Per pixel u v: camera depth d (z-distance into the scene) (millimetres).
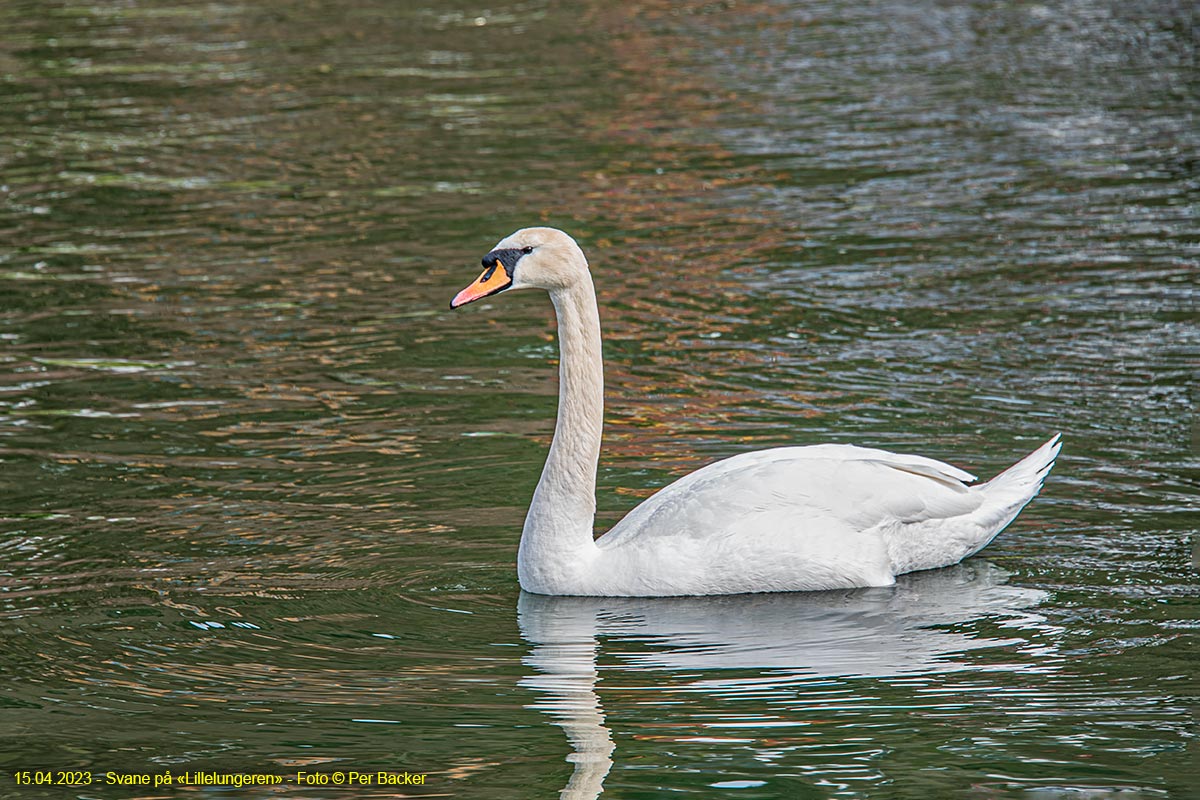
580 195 23953
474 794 8203
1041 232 21234
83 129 29094
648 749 8680
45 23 41250
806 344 16938
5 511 12469
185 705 9281
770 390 15430
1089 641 9984
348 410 15016
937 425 14250
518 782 8320
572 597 10969
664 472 13211
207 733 8930
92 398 15430
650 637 10234
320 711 9188
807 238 21328
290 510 12492
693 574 10883
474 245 21266
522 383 15867
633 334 17438
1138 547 11484
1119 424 14156
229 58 36031
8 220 23000
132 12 43000
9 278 20016
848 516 11000
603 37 38031
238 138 28141
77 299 19047
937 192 23594
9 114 30469
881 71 33344
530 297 19188
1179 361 15953
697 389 15523
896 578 11188
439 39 38156
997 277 19266
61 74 34406
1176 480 12742
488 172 25391
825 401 15039
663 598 10914
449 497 12773
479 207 23281
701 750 8648
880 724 8930
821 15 40938
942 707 9125
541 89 32062
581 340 11070
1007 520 11430
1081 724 8883
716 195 23797
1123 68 33000
